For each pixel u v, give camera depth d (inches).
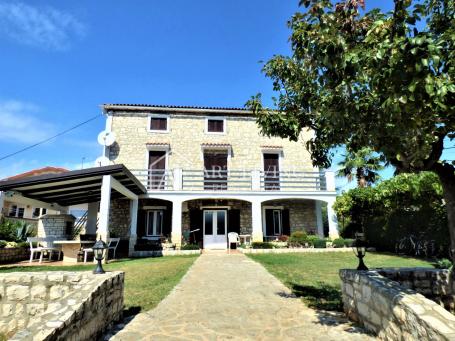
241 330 168.2
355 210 625.9
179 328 171.5
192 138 712.4
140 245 565.3
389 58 121.8
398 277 193.0
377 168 757.3
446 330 104.1
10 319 181.6
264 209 706.8
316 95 209.2
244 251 583.8
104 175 435.2
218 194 629.9
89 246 479.8
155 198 613.3
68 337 119.3
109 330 167.6
